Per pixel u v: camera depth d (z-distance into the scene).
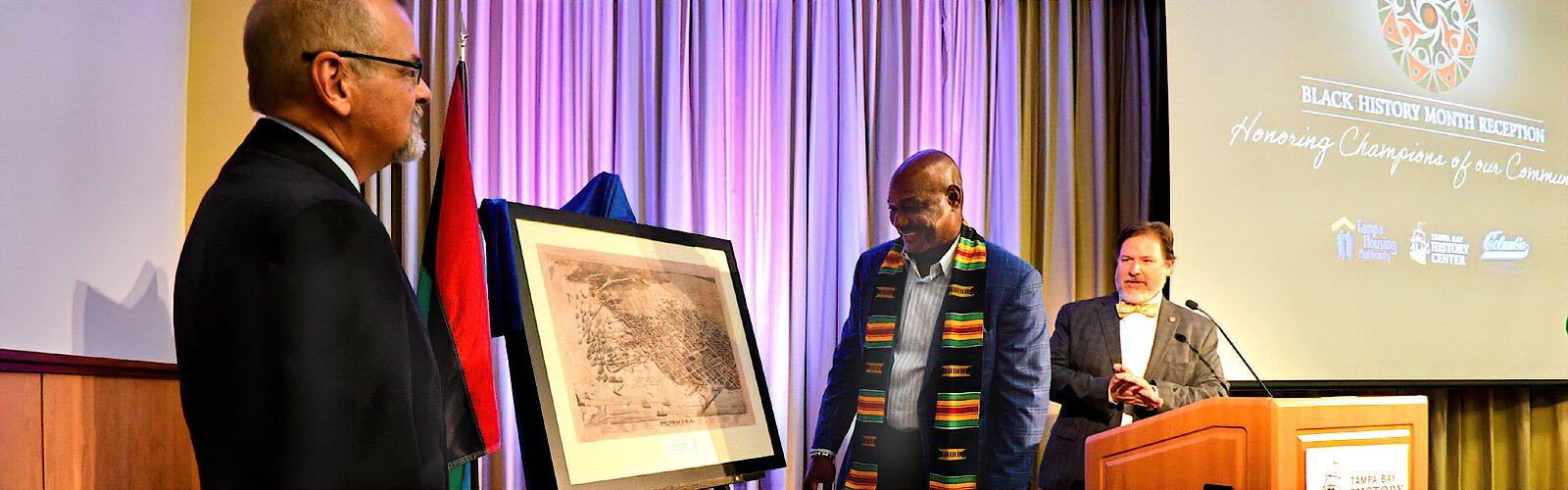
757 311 3.96
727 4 4.07
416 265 3.63
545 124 3.83
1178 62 4.18
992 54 4.39
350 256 1.25
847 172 4.09
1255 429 2.27
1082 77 4.48
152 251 2.32
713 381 2.16
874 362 3.70
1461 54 4.84
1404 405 2.42
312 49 1.41
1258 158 4.28
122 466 1.92
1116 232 4.44
